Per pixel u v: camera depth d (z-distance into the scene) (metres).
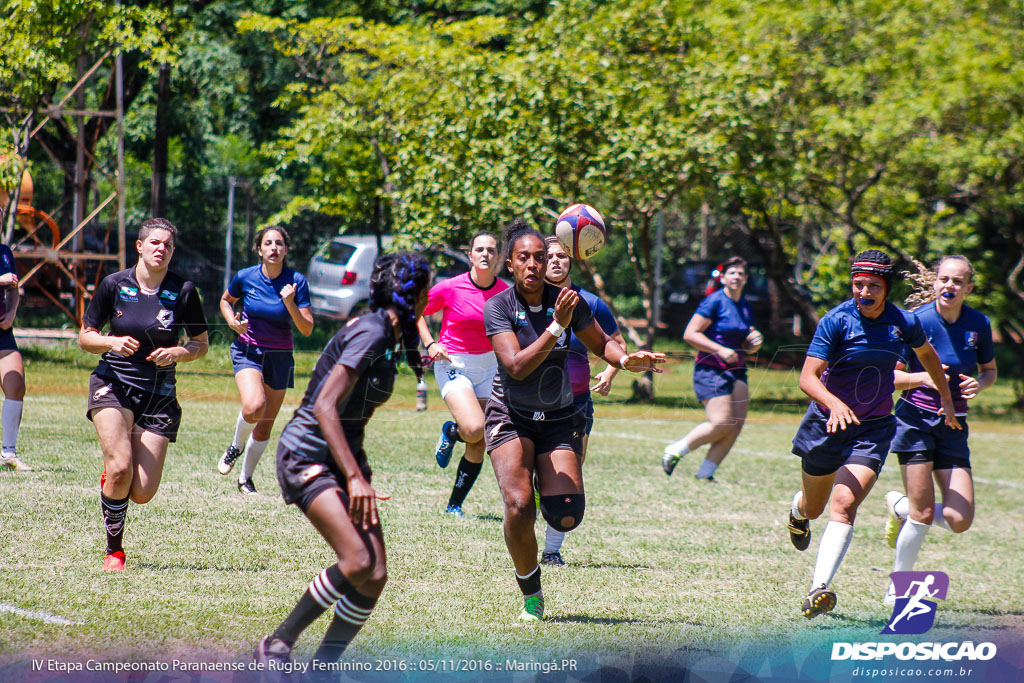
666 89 55.53
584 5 55.91
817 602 17.42
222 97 81.38
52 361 38.72
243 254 61.34
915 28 60.69
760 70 57.44
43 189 60.50
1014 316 64.00
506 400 16.88
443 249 53.62
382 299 13.35
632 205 56.91
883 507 31.45
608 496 29.48
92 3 51.28
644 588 19.73
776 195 60.72
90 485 25.27
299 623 12.87
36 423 34.06
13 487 24.45
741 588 20.20
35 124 58.22
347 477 12.66
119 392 18.61
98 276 56.69
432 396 38.91
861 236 64.75
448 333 24.12
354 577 12.75
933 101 57.12
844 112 59.25
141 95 93.38
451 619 16.78
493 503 26.98
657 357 17.14
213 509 23.89
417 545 21.89
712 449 32.69
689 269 76.00
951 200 64.81
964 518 19.39
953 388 20.00
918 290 22.09
